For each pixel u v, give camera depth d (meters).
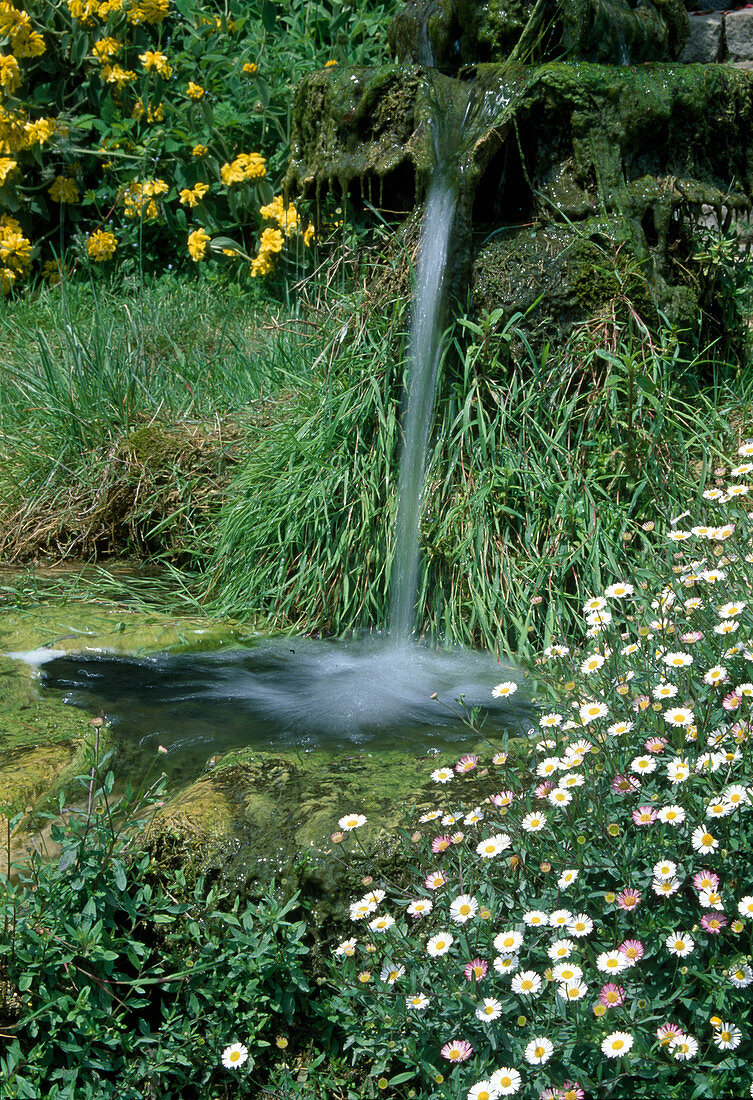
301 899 2.36
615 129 3.92
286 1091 2.17
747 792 2.07
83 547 4.71
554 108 3.92
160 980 2.19
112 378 5.37
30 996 2.17
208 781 2.71
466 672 3.54
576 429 3.87
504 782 2.62
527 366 3.92
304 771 2.76
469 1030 2.04
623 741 2.31
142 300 6.45
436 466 3.90
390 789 2.62
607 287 3.82
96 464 4.84
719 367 4.43
